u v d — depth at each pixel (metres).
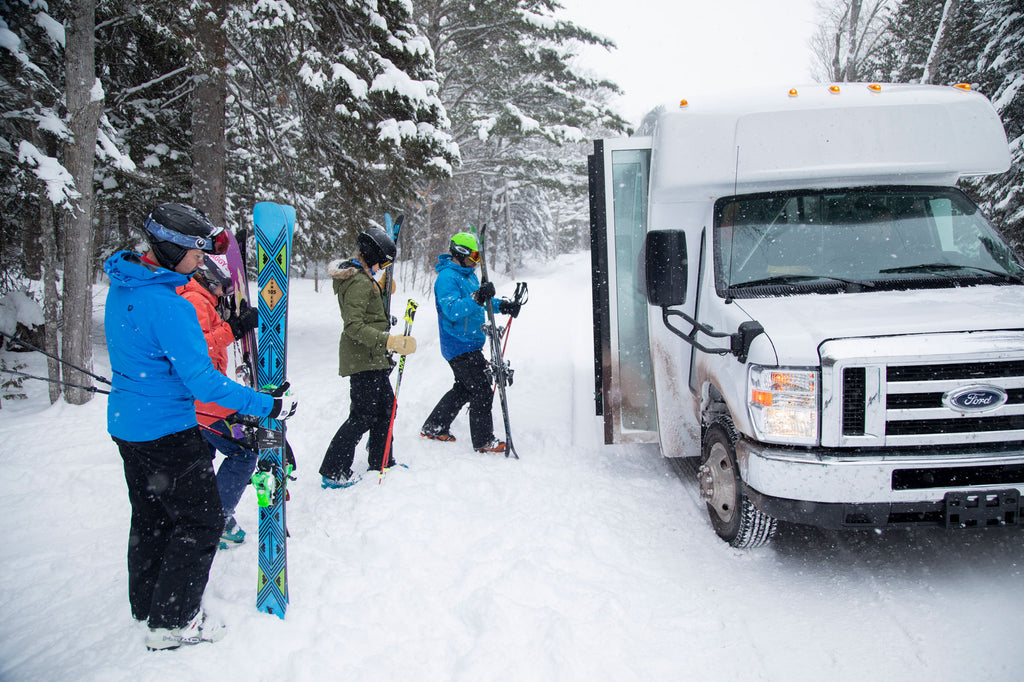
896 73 22.38
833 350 2.83
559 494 4.21
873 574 3.11
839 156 3.71
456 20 21.33
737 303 3.44
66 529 4.02
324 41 9.11
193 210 2.55
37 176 6.61
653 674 2.46
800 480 2.84
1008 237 9.77
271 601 2.87
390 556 3.41
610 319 4.46
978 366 2.78
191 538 2.64
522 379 7.51
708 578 3.15
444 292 4.93
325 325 14.29
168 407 2.55
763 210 3.85
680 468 4.72
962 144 3.73
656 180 3.92
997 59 10.95
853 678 2.38
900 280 3.43
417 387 7.18
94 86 7.12
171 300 2.46
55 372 7.52
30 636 2.82
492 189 35.38
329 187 10.71
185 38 8.65
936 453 2.80
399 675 2.50
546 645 2.62
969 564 3.13
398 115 9.51
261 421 2.84
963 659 2.43
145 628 2.82
